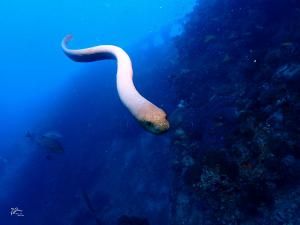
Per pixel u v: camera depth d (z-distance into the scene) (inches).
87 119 903.1
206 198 320.5
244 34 530.3
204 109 431.2
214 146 347.3
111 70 1205.7
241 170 299.7
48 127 1003.3
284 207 265.4
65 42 335.0
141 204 503.5
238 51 518.9
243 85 430.9
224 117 373.7
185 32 794.2
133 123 713.0
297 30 430.0
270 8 528.1
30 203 732.0
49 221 629.9
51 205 675.4
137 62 1062.4
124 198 541.6
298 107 302.8
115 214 522.3
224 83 481.1
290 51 383.9
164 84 737.0
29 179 802.8
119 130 733.3
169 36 1172.5
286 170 279.1
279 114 311.0
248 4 621.0
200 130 397.4
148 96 727.1
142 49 1198.3
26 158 934.4
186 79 553.9
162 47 1071.6
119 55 225.5
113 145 703.7
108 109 888.3
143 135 652.7
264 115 325.1
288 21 478.0
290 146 285.9
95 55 263.1
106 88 1048.2
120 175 600.7
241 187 293.6
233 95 415.5
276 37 457.7
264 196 278.1
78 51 278.7
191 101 491.8
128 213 503.8
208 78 516.4
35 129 1100.5
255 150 303.4
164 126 142.9
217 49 579.8
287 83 332.5
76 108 1011.3
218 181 309.4
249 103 358.0
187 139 406.6
